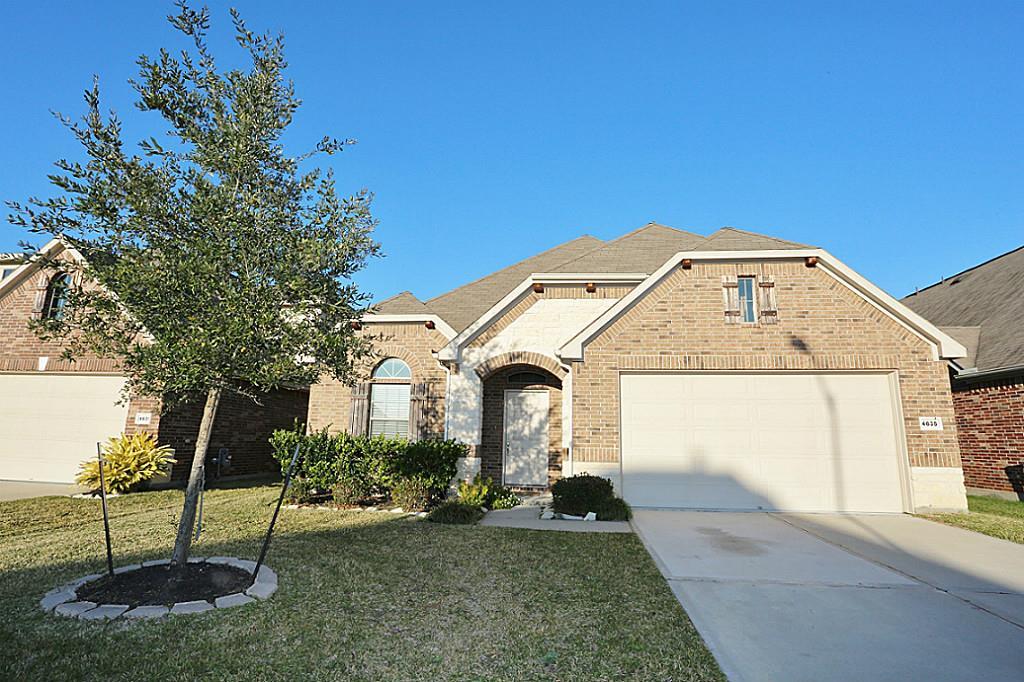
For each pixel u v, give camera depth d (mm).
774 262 12602
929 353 11727
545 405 14727
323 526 9305
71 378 15000
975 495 14867
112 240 5688
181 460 15133
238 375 5672
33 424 14852
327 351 6109
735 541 8695
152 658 4168
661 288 12758
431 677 4059
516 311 14164
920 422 11484
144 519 9742
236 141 5832
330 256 6203
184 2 5938
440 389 14312
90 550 7352
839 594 6121
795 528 9812
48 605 5141
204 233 5906
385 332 14805
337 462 11633
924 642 4824
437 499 11992
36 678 3838
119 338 5824
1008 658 4523
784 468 11875
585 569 6953
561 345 13805
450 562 7145
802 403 12094
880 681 4109
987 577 6801
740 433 12125
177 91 5910
